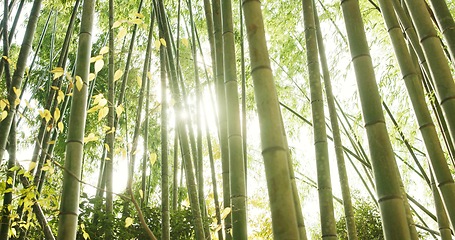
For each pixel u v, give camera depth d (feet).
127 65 14.37
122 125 19.89
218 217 11.61
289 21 18.10
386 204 5.77
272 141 5.29
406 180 18.78
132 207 12.87
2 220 9.70
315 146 9.02
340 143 11.27
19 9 13.43
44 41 20.98
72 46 19.93
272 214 4.99
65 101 13.17
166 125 12.33
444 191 7.32
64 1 15.10
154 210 12.61
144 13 18.81
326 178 8.65
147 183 20.79
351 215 10.51
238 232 7.29
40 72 20.40
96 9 19.21
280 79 20.35
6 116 9.54
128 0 18.69
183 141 10.71
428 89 10.13
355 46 6.77
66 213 6.70
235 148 7.66
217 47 9.39
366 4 17.22
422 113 7.90
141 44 19.67
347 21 7.02
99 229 11.41
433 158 7.58
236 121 7.82
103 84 19.90
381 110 6.35
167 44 11.43
